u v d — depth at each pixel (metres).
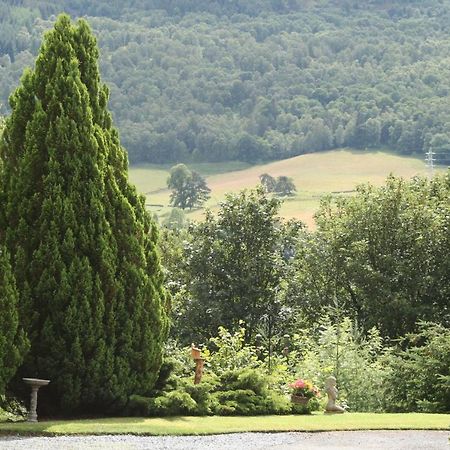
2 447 19.53
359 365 36.28
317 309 54.50
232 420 25.52
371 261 54.34
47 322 24.66
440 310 52.25
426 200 55.62
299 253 56.28
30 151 25.70
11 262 24.92
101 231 25.59
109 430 22.23
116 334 25.56
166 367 27.39
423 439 23.34
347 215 56.34
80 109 26.16
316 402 30.00
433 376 33.84
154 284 27.16
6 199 25.80
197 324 52.84
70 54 26.72
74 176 25.59
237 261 54.53
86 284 24.97
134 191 27.48
